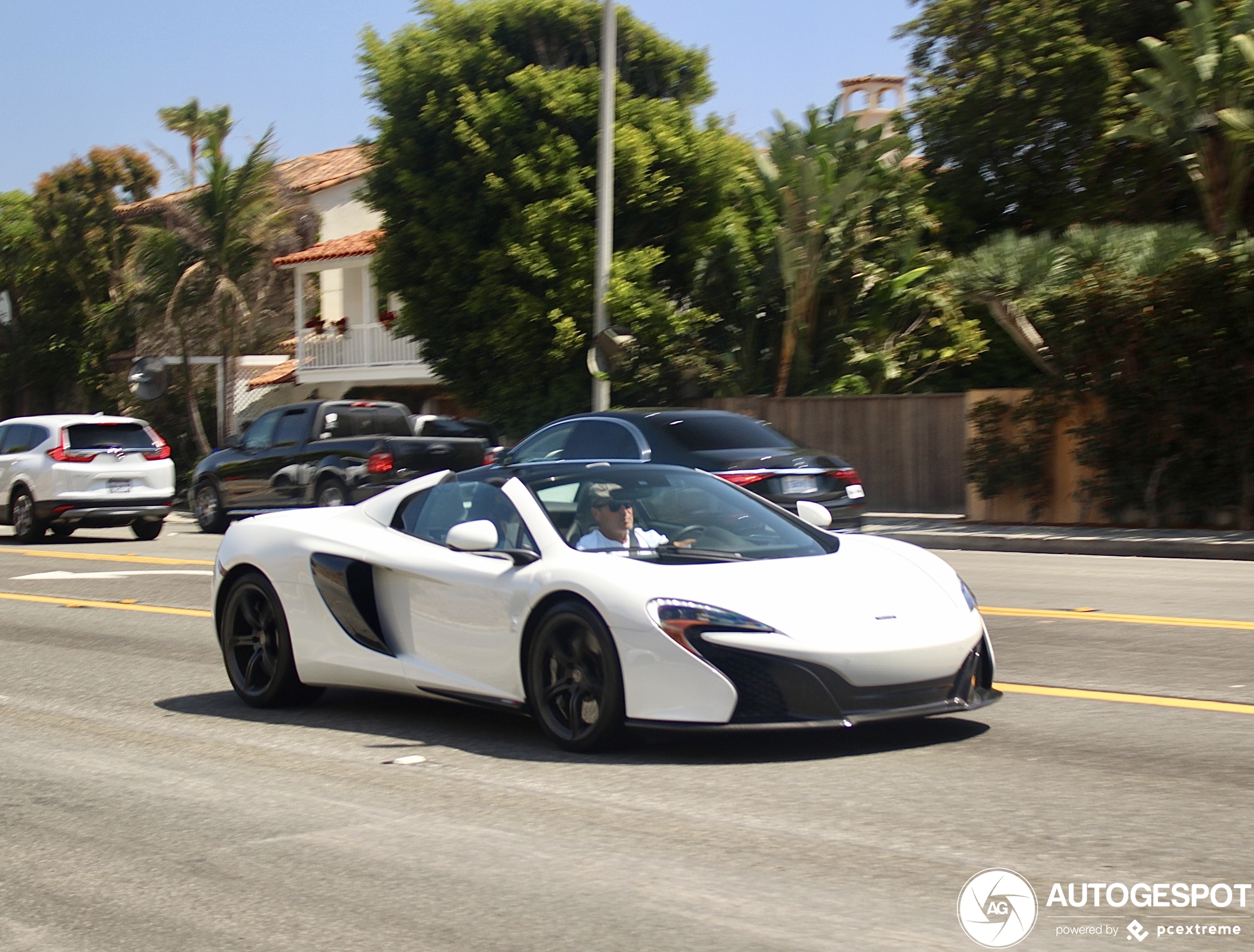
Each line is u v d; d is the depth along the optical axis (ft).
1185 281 55.21
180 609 40.45
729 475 44.78
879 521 65.00
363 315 118.42
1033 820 16.30
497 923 13.29
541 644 20.42
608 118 71.05
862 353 75.82
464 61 78.64
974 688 20.30
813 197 71.92
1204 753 19.51
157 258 101.55
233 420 116.78
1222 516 56.34
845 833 15.92
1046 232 65.92
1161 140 71.20
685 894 13.98
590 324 77.51
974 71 85.61
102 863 15.70
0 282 131.95
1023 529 59.47
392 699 25.71
